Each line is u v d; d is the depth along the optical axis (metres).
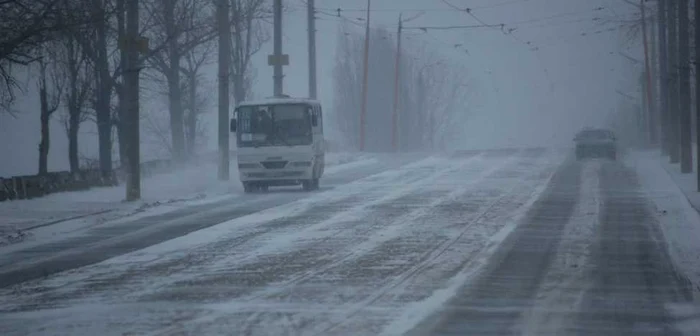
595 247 50.41
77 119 112.38
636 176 105.00
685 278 40.72
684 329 30.50
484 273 42.06
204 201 84.25
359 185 99.06
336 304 34.91
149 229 62.94
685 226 59.00
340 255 48.09
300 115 92.62
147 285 39.97
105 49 111.38
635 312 33.38
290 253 49.06
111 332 30.59
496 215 66.44
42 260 49.88
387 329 30.48
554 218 64.38
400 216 66.62
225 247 52.00
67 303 36.31
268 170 91.94
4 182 86.19
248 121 93.00
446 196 82.50
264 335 29.69
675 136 125.38
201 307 34.59
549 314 33.00
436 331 30.20
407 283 39.50
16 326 31.97
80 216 72.88
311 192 91.38
